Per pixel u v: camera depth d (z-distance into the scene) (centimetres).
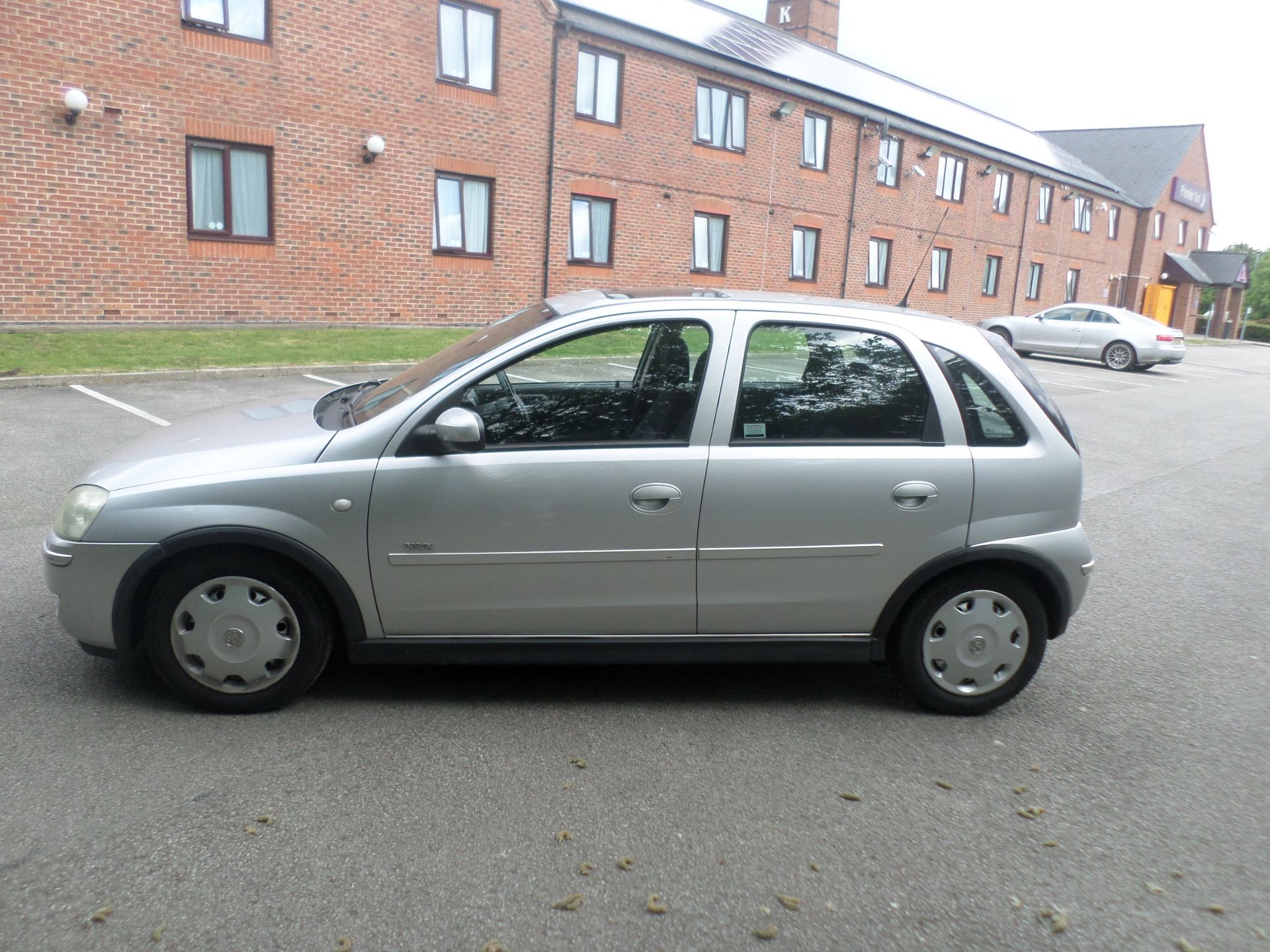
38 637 426
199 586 352
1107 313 2322
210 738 346
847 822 312
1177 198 4325
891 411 379
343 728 359
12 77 1237
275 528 346
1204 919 269
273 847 281
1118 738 384
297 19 1484
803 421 373
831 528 370
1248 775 356
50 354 1135
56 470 704
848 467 368
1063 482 384
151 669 402
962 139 2842
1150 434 1267
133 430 839
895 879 282
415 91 1641
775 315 378
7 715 355
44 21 1252
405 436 356
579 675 421
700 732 372
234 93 1436
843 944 252
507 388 365
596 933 251
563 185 1889
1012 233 3244
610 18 1912
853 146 2498
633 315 370
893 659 400
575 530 360
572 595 367
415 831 293
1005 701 396
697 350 371
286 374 1199
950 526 376
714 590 372
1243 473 1023
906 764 354
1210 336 5156
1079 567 388
